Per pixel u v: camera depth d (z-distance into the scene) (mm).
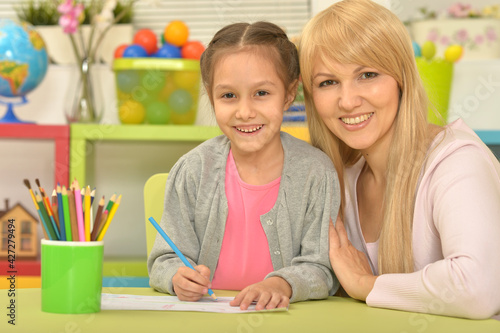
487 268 774
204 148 1049
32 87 1940
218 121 970
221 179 1021
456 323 715
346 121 992
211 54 976
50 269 699
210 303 804
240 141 962
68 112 1938
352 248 955
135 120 1897
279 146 1030
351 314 744
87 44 2111
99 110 1947
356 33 936
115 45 2127
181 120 1900
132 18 2168
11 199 2137
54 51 2145
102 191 2152
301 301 861
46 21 2143
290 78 1003
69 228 704
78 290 697
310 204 984
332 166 1019
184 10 2176
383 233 975
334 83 980
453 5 2016
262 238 1011
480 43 1940
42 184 2148
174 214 1011
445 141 957
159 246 975
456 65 1953
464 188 860
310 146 1047
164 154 2164
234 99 955
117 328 628
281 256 994
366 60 938
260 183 1023
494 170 934
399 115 988
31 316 681
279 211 991
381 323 687
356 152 1124
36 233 1945
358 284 864
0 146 2141
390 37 952
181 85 1885
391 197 971
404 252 956
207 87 1029
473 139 962
